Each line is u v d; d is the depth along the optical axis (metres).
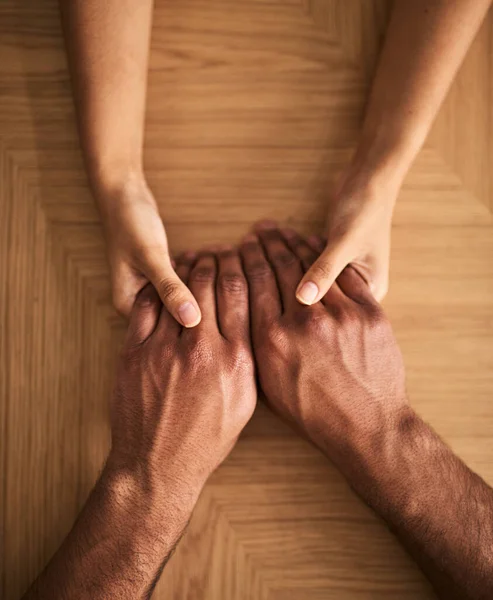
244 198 0.62
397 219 0.62
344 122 0.63
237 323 0.60
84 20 0.58
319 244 0.61
